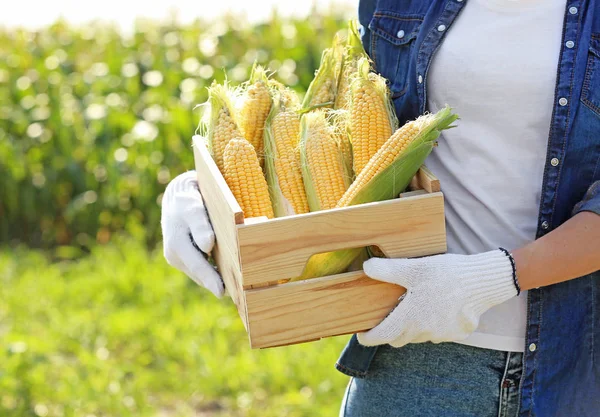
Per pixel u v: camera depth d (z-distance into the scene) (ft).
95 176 17.89
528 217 5.79
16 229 18.49
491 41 5.63
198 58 18.78
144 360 13.04
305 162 5.94
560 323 5.77
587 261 5.28
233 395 12.28
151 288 15.10
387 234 5.17
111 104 17.74
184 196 6.22
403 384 6.19
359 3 6.50
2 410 11.28
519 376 5.90
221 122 6.07
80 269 16.29
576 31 5.48
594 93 5.46
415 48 5.96
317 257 5.41
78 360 13.05
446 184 5.98
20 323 14.06
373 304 5.33
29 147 18.26
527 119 5.60
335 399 11.87
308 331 5.27
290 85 17.88
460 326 5.29
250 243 5.00
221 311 14.37
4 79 18.69
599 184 5.48
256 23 19.99
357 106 5.91
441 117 5.27
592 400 5.87
